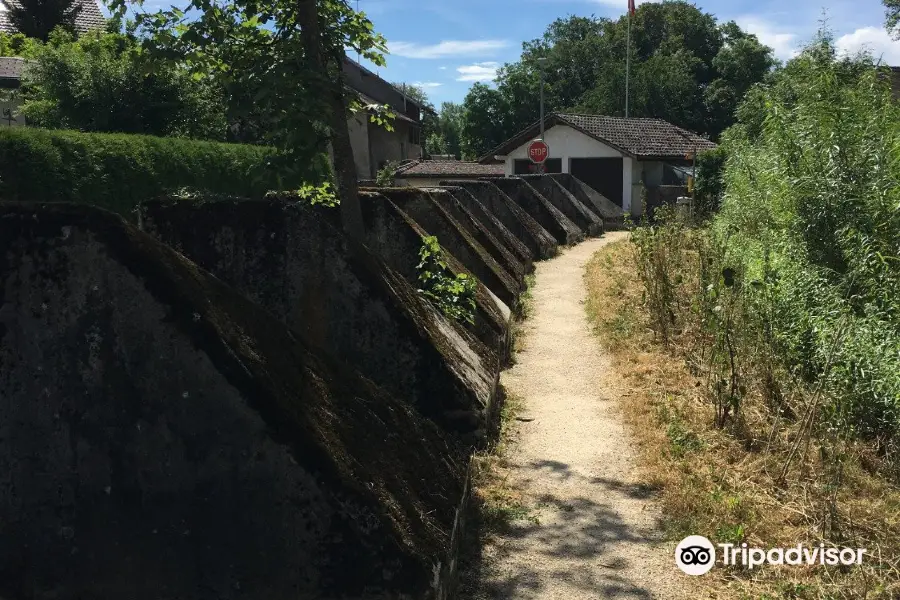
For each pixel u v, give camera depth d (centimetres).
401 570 305
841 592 387
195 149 1182
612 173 2452
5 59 1902
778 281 779
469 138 4491
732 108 4141
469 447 552
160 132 1617
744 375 653
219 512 313
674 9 5050
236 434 311
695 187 1936
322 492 308
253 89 546
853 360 605
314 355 385
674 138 2695
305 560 309
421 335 548
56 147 900
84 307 312
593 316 1017
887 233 819
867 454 549
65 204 314
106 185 968
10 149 840
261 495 311
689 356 789
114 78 1577
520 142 2603
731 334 676
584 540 446
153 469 316
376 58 648
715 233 1205
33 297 312
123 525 319
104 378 314
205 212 541
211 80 600
